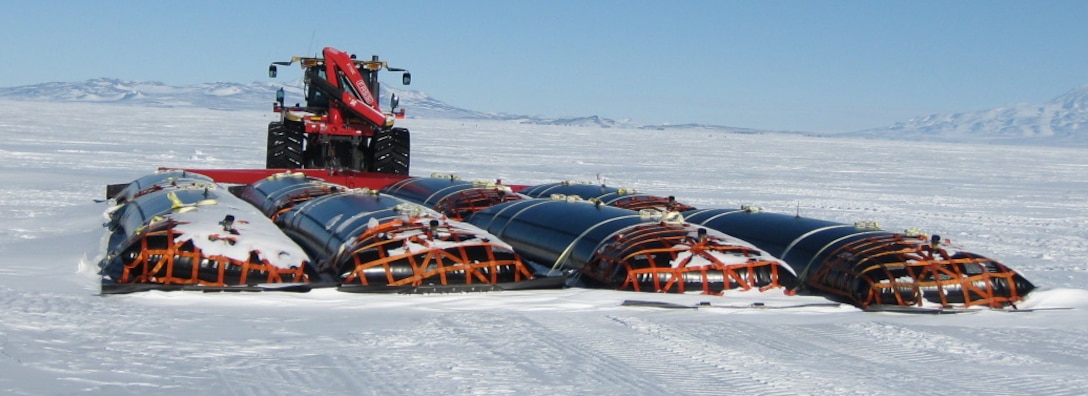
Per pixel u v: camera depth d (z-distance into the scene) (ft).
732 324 24.71
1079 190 103.91
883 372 20.10
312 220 35.81
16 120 201.05
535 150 161.48
